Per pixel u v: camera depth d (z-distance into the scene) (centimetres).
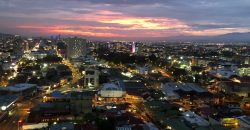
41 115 15338
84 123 14100
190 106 18388
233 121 14650
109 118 14612
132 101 19838
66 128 12912
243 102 19238
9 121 15238
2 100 17912
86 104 16062
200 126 13525
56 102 17750
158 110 16225
